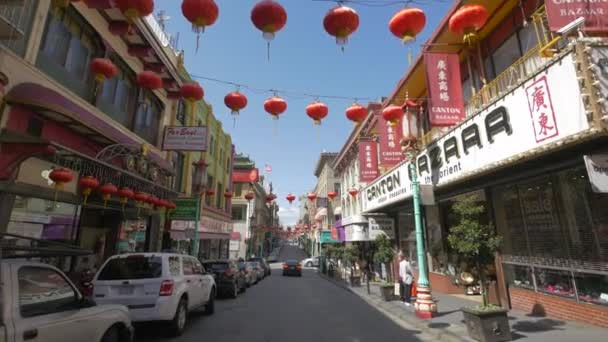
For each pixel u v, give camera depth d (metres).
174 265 7.66
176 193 14.54
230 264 14.61
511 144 6.98
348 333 7.59
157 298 6.64
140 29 11.34
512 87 6.96
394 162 14.10
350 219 23.28
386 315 10.00
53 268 4.13
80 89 10.23
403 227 17.30
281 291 17.16
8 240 7.40
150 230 14.80
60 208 9.34
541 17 7.29
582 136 5.32
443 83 9.29
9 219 7.30
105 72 7.85
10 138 7.06
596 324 6.79
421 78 13.55
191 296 8.07
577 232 7.25
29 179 7.89
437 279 13.50
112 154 10.88
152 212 14.66
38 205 8.51
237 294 15.49
